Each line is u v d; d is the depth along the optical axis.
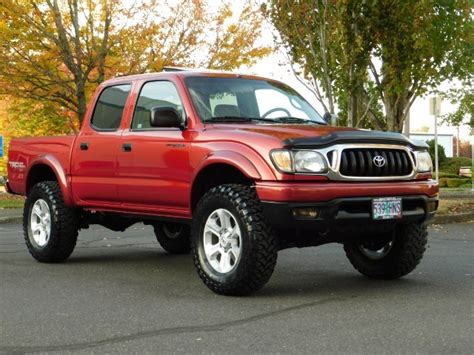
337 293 6.19
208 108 6.71
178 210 6.72
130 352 4.30
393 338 4.57
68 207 8.06
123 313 5.41
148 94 7.24
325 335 4.66
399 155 6.20
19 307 5.66
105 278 7.13
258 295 6.11
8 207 16.97
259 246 5.78
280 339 4.57
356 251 7.04
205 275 6.15
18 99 18.89
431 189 6.38
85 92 18.75
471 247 9.75
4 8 16.12
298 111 7.31
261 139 5.89
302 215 5.66
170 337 4.66
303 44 14.52
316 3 14.18
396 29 13.89
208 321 5.11
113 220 8.39
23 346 4.46
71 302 5.86
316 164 5.76
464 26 15.04
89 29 17.81
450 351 4.26
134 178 7.09
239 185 6.08
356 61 13.88
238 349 4.34
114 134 7.39
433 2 14.39
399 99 16.22
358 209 5.90
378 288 6.44
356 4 13.55
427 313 5.34
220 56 17.50
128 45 17.41
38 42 16.91
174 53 17.38
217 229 6.14
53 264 8.16
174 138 6.64
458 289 6.38
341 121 18.78
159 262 8.36
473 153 28.91
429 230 12.26
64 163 8.02
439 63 15.24
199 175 6.36
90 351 4.34
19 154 8.80
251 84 7.25
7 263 8.23
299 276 7.18
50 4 17.06
